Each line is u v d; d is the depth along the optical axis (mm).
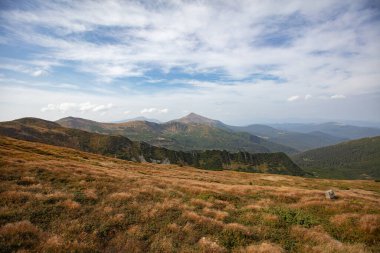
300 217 18203
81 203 17391
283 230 15789
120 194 20047
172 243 12570
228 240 13531
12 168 24031
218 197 24484
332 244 13266
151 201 19688
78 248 10719
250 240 13742
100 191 21062
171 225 14578
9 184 19422
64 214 14742
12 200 15711
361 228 15836
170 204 18781
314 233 15016
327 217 19266
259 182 68812
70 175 25594
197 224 15305
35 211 14445
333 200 24844
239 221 17500
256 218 18094
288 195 27516
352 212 20328
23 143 83250
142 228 14156
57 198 17188
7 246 10219
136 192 21703
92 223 14000
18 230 11430
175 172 71062
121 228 13961
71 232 12523
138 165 84062
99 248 11430
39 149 69812
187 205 19688
